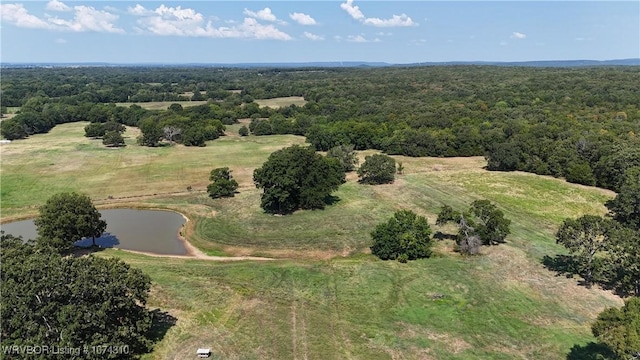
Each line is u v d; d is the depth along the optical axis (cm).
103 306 2923
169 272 4456
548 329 3431
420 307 3778
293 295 3997
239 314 3662
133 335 3052
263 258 4966
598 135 8656
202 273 4444
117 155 9894
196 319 3578
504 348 3206
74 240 5003
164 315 3625
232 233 5669
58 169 8688
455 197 7000
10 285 2762
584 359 3047
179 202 6894
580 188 7450
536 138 9081
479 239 4884
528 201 6819
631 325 2470
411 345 3247
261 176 6216
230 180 7381
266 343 3262
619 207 5706
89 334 2900
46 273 2891
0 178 8038
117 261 3359
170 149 10656
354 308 3775
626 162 7075
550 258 4738
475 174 8394
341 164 8225
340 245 5259
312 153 6462
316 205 6406
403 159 9856
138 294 3173
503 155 8512
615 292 3994
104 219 6300
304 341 3291
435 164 9344
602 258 4200
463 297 3938
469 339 3319
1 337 2681
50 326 2822
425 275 4369
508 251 4897
